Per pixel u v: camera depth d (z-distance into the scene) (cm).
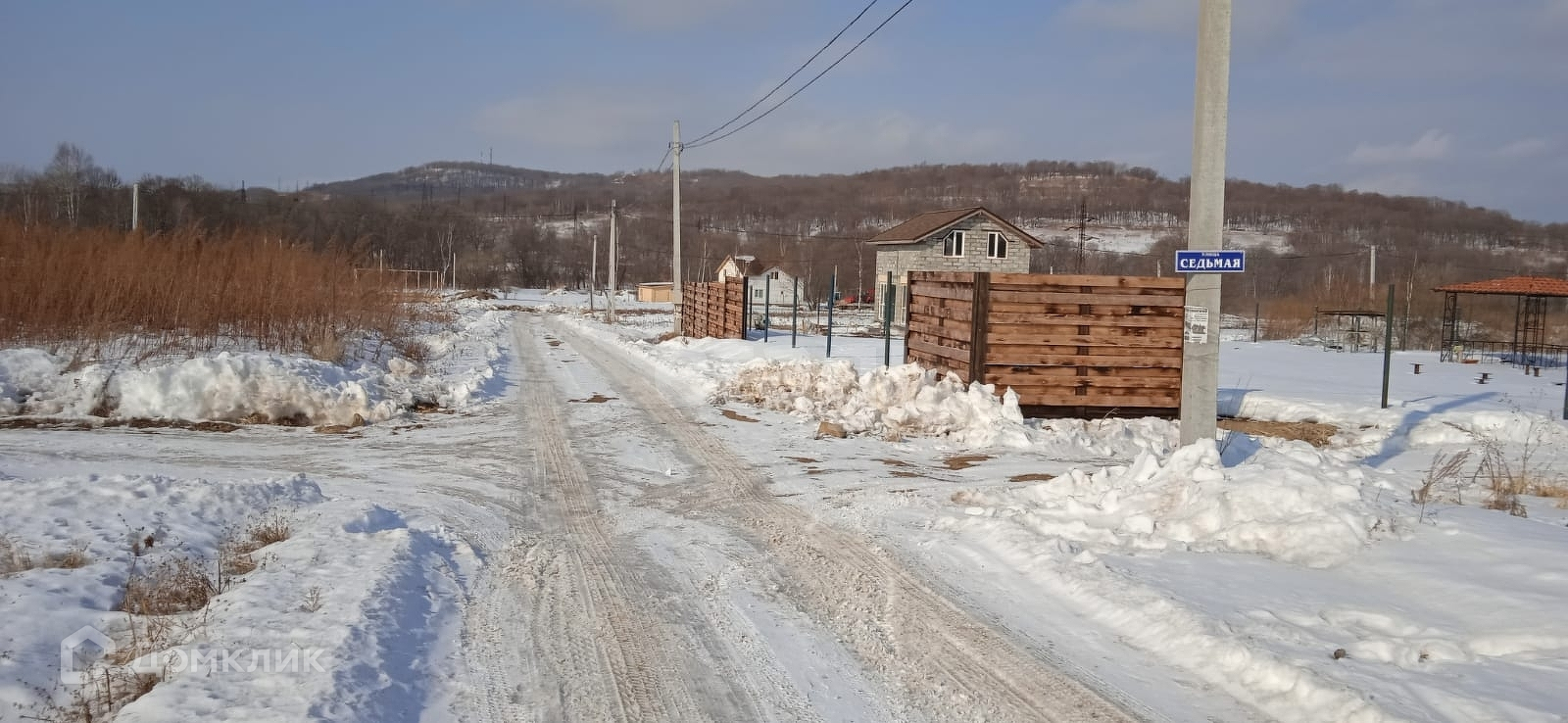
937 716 491
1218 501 802
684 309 4325
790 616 642
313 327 2011
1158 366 1546
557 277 13212
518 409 1673
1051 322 1527
